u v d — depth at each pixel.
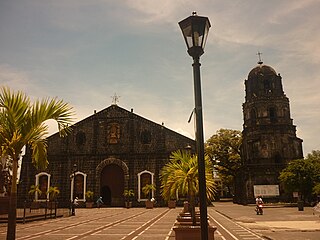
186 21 8.62
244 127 63.88
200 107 8.38
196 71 8.51
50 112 10.27
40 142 10.88
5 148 9.92
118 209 48.31
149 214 37.47
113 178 56.03
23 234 20.59
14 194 9.74
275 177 56.12
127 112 57.50
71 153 56.38
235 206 52.81
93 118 57.75
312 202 49.06
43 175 55.56
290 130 59.91
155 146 55.78
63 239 18.33
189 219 15.81
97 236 19.44
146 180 54.69
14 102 9.99
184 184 14.82
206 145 69.19
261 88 62.59
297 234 19.11
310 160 50.84
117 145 56.38
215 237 18.47
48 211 40.66
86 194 53.59
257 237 18.31
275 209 42.78
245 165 58.09
